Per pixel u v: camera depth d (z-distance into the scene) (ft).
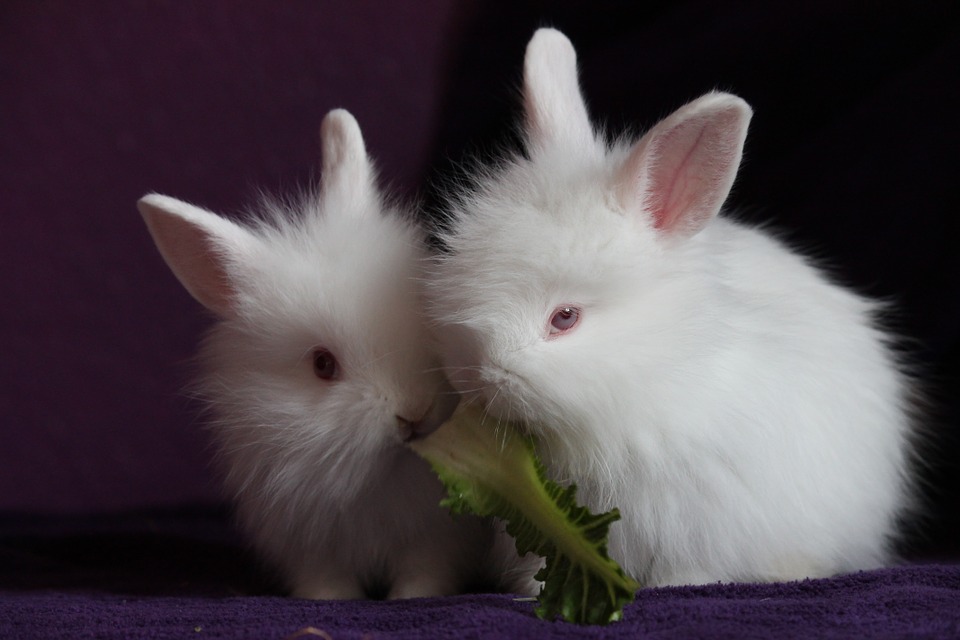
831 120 2.98
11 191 3.30
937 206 2.89
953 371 2.96
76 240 3.33
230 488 2.38
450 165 3.10
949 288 2.90
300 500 2.27
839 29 2.93
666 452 2.12
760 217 2.99
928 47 2.92
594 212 2.08
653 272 2.10
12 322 3.31
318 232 2.32
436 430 2.14
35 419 3.33
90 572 2.59
